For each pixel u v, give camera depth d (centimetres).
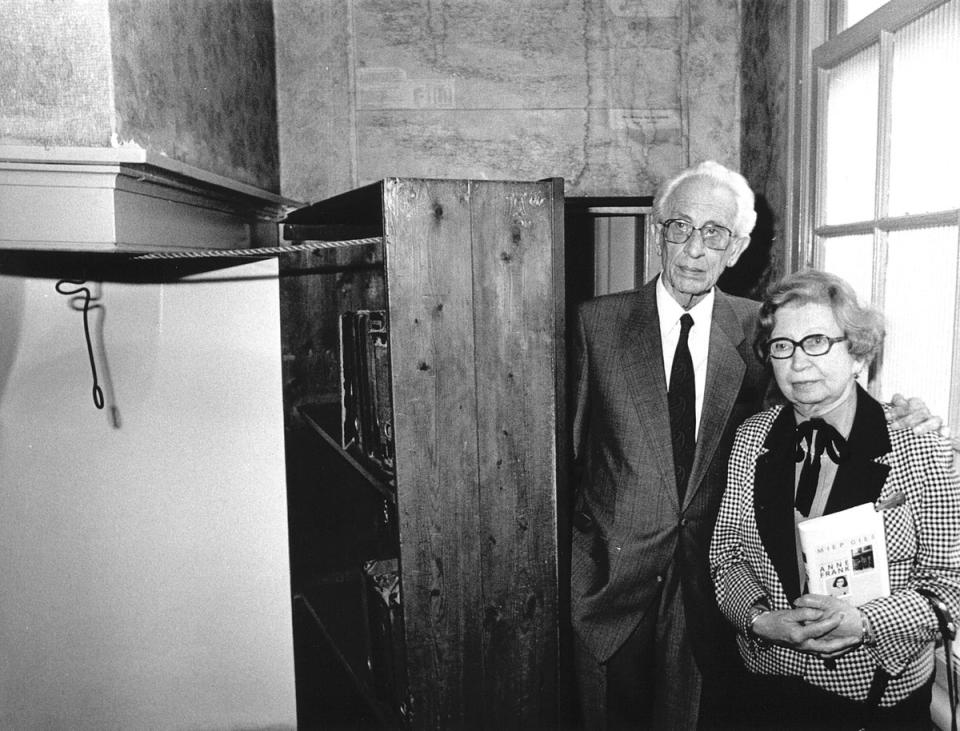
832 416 139
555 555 163
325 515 249
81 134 129
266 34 247
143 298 228
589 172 266
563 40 262
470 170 263
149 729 245
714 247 169
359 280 254
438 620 156
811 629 125
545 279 157
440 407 152
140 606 240
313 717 249
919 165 161
